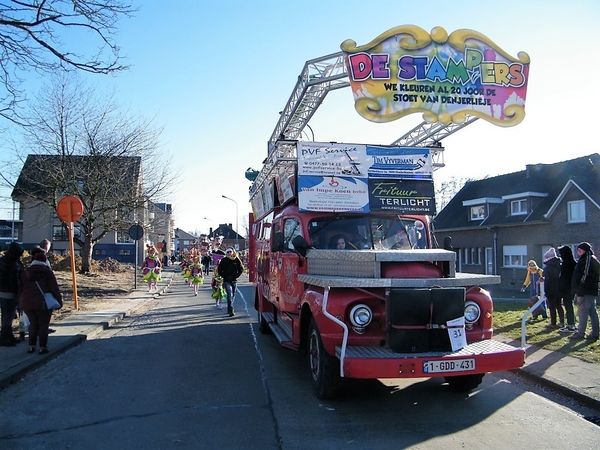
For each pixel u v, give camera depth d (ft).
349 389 20.10
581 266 28.25
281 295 25.04
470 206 122.01
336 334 17.04
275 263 26.99
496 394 19.39
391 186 23.39
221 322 40.42
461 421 16.35
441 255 17.71
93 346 29.94
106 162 75.25
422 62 27.45
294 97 32.63
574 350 25.29
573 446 14.25
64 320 38.37
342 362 15.49
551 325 32.40
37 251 25.94
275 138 38.22
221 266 44.86
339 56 29.04
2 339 27.45
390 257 17.10
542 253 101.60
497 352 16.21
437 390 19.92
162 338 32.76
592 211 90.02
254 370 23.72
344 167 23.13
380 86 27.09
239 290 75.82
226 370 23.73
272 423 16.30
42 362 24.70
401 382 21.08
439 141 29.45
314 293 18.84
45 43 25.75
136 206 78.13
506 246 109.81
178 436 15.24
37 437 15.20
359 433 15.33
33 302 25.52
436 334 16.31
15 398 19.29
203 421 16.57
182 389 20.44
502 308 45.21
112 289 66.90
